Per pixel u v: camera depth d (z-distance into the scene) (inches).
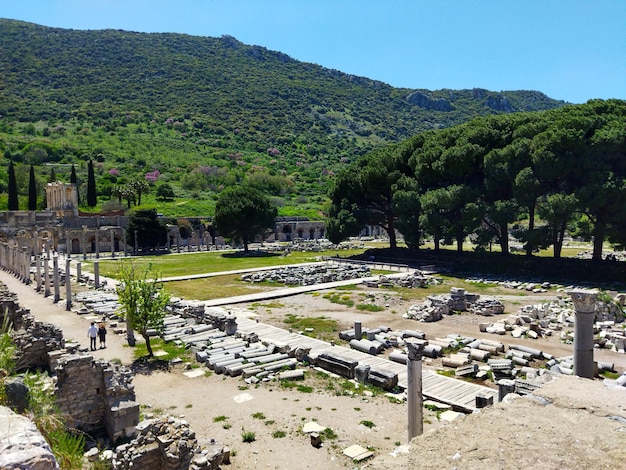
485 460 295.4
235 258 3014.3
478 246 2235.5
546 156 1836.9
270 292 1759.4
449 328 1227.9
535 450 305.3
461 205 2185.0
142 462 474.0
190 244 4003.4
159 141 7332.7
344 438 597.6
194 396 745.6
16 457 191.9
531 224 2063.2
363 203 2748.5
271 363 888.9
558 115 2039.9
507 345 1055.6
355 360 864.3
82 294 1686.8
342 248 3567.9
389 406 703.7
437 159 2316.7
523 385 653.3
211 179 5866.1
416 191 2413.9
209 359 899.4
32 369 813.9
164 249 3730.3
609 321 1190.9
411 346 535.8
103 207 4490.7
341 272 2158.0
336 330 1209.4
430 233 2299.5
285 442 588.7
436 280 1979.6
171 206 4692.4
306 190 6250.0
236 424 642.2
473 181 2240.4
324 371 872.3
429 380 811.4
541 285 1820.9
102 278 2102.6
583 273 1913.1
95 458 529.3
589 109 2011.6
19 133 6752.0
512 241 3622.0
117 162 6195.9
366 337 1115.3
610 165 1790.1
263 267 2496.3
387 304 1534.2
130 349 1017.5
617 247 1914.4
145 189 4749.0
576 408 366.3
